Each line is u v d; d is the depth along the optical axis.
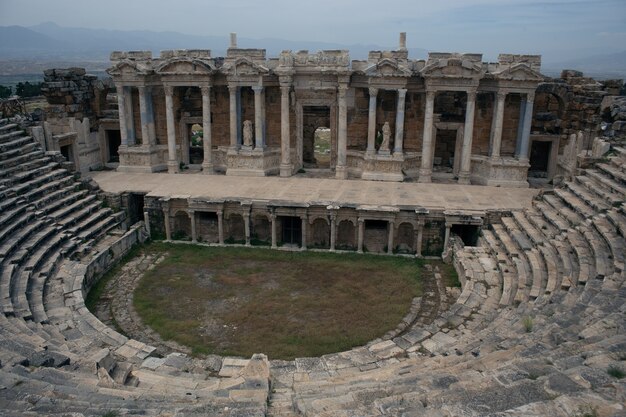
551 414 9.31
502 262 28.12
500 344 16.89
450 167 47.22
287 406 13.36
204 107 43.41
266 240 36.41
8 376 14.09
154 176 43.09
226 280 30.34
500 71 38.97
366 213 33.88
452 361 16.45
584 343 14.27
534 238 28.64
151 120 45.31
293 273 31.31
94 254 30.36
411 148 44.88
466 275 27.77
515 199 36.59
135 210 38.78
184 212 36.91
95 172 44.91
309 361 19.41
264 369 16.28
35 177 34.59
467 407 10.16
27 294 24.47
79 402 12.71
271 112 45.47
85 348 20.44
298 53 42.16
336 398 12.72
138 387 16.80
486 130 43.69
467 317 23.33
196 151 51.09
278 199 35.56
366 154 42.59
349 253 34.62
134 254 34.38
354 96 43.91
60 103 44.16
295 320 25.69
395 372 16.55
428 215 33.66
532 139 44.06
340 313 26.41
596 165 34.16
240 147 44.41
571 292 21.38
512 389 10.71
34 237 28.84
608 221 26.30
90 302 27.67
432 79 39.69
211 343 23.58
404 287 29.45
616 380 10.77
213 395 14.27
